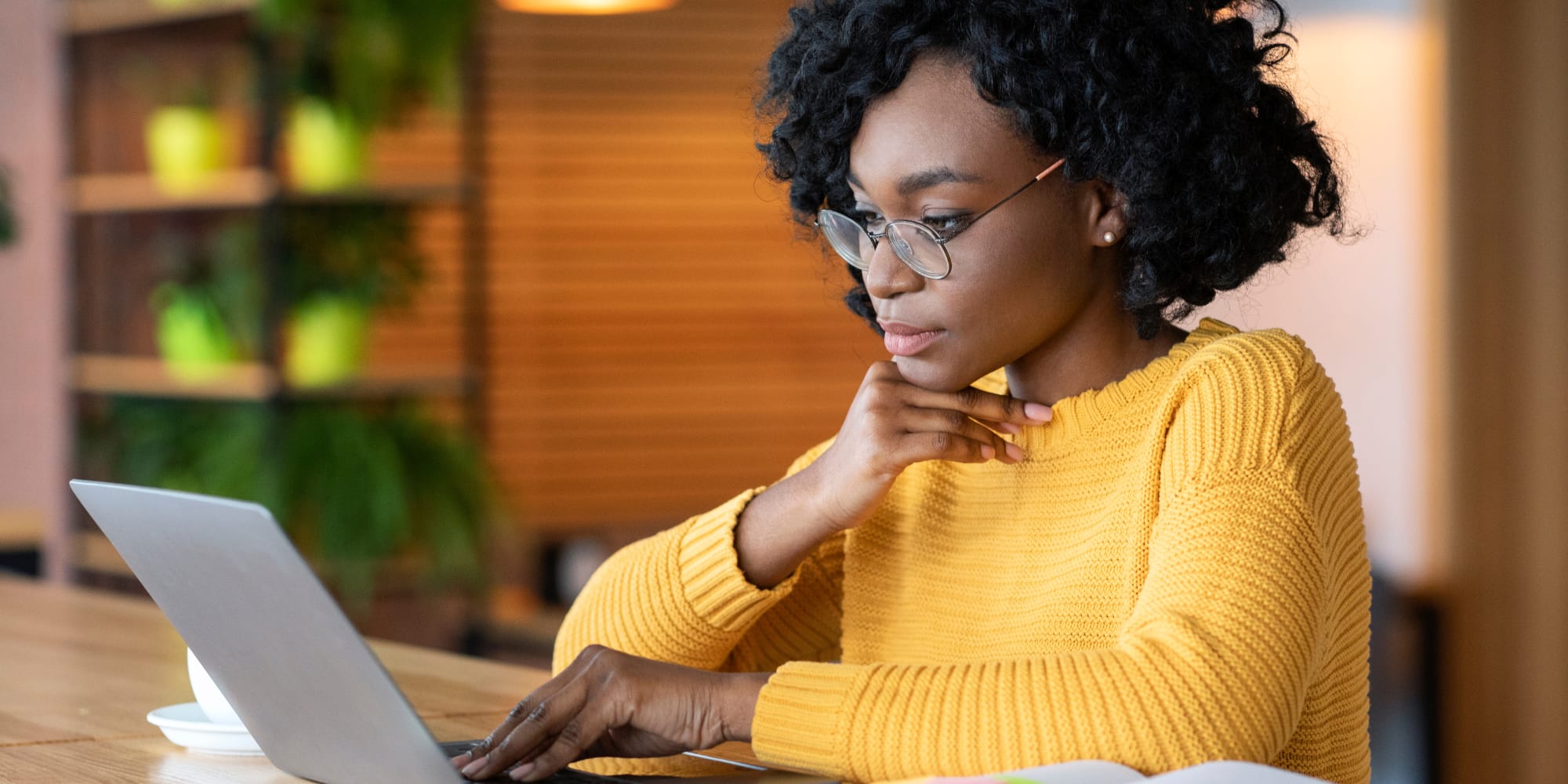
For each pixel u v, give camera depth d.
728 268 5.50
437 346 5.18
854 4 1.20
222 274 3.65
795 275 5.55
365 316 3.60
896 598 1.34
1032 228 1.15
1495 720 3.65
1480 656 3.68
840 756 1.01
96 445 3.92
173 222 3.93
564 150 5.34
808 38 1.26
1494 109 3.66
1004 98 1.12
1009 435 1.27
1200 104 1.16
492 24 5.25
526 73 5.29
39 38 4.57
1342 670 1.15
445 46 3.55
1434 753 3.70
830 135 1.21
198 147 3.67
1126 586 1.15
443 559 3.57
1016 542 1.25
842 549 1.42
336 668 0.94
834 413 5.61
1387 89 3.86
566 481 5.39
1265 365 1.13
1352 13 3.91
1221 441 1.09
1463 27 3.70
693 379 5.50
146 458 3.65
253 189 3.51
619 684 1.09
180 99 3.85
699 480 5.52
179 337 3.64
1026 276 1.16
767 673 1.09
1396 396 3.88
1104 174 1.16
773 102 1.31
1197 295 1.23
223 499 0.91
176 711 1.31
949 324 1.17
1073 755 0.95
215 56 4.07
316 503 3.42
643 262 5.43
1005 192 1.14
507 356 5.31
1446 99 3.74
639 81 5.39
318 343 3.56
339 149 3.54
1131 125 1.14
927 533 1.32
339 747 1.02
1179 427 1.12
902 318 1.18
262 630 0.98
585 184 5.37
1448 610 3.74
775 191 1.44
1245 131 1.18
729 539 1.30
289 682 1.01
